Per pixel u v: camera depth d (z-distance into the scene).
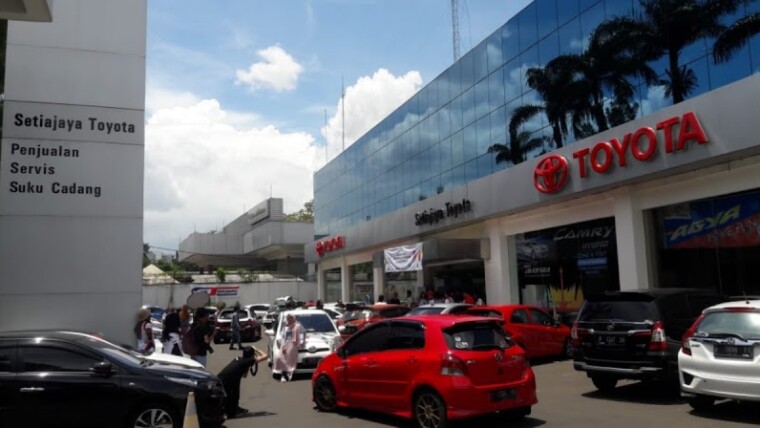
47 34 13.48
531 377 9.09
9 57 13.24
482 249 24.53
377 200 37.06
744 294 14.62
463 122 26.78
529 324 16.02
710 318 9.27
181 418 8.38
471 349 8.66
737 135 13.28
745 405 9.88
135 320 13.19
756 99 12.89
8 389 8.09
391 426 9.37
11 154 12.96
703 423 8.66
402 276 33.75
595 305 11.33
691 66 15.71
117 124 13.67
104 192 13.41
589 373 11.09
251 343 30.55
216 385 8.88
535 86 21.86
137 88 13.92
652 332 10.27
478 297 26.97
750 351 8.58
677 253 16.58
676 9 16.22
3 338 8.49
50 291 12.81
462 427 8.91
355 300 41.78
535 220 22.16
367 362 9.84
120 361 8.55
